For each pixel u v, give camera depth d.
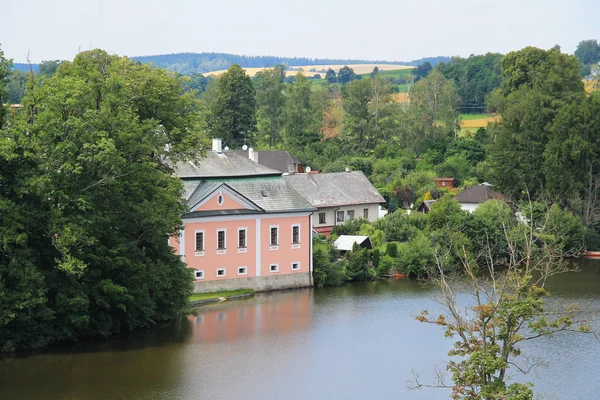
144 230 89.69
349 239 133.00
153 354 84.12
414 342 89.75
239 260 116.12
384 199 166.50
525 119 159.50
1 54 82.88
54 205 81.62
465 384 56.09
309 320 99.56
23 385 74.38
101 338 89.19
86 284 85.12
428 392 73.94
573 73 163.88
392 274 129.62
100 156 80.31
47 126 81.31
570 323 57.34
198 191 114.75
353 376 78.19
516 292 56.88
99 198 85.88
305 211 120.50
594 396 72.19
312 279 121.31
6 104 84.56
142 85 98.50
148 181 89.25
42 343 84.88
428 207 171.75
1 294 76.94
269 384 76.00
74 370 78.56
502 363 54.78
